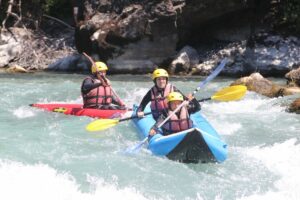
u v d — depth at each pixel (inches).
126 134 581.9
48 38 1407.5
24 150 492.1
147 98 592.7
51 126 607.8
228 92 597.6
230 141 554.3
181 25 1180.5
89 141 542.3
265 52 1144.2
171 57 1189.7
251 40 1178.0
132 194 398.6
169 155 488.7
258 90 832.9
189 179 437.4
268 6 1203.9
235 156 500.4
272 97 801.6
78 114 673.6
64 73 1184.2
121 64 1185.4
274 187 422.0
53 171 432.1
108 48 1178.6
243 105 743.1
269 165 474.0
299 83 857.5
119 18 1174.3
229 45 1192.2
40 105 710.5
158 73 582.6
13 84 950.4
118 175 437.1
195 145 476.1
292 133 583.2
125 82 1008.2
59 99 807.7
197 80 1056.2
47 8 1505.9
